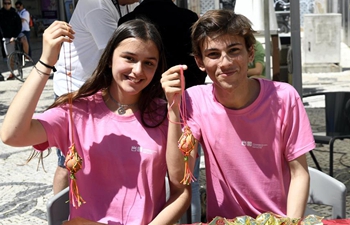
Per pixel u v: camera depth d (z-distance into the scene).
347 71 11.82
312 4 15.80
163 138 2.28
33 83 2.09
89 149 2.22
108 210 2.22
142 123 2.27
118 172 2.22
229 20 2.15
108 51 2.25
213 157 2.36
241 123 2.29
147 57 2.19
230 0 10.82
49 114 2.23
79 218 2.07
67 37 2.10
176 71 2.14
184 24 3.17
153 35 2.21
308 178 2.34
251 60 2.29
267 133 2.29
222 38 2.15
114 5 3.44
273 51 6.01
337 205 2.60
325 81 10.55
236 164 2.31
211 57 2.19
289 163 2.35
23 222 4.16
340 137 4.44
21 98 2.08
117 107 2.31
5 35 13.02
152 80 2.31
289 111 2.30
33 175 5.36
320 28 11.65
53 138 2.21
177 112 2.17
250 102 2.30
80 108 2.30
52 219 2.49
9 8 12.95
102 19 3.35
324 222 2.05
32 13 24.34
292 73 5.32
